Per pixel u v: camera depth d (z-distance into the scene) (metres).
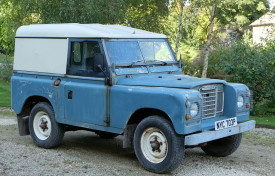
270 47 12.49
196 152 6.96
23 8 14.83
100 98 5.93
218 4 13.45
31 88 7.03
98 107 5.98
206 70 13.29
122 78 5.91
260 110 11.32
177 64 6.88
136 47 6.32
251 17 23.98
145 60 6.34
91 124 6.11
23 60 7.25
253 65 11.18
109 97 5.81
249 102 6.17
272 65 11.23
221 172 5.59
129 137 5.79
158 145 5.39
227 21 16.28
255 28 22.81
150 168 5.46
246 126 5.92
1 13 20.84
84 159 6.24
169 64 6.69
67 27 6.53
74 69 6.34
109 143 7.68
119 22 14.51
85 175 5.26
